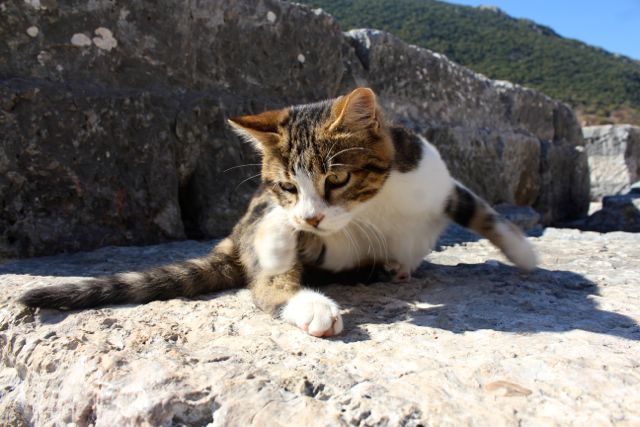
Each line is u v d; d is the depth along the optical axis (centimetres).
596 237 53
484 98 91
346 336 25
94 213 45
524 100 99
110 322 28
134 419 20
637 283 33
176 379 21
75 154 44
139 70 50
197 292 33
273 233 32
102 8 47
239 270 35
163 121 49
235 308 30
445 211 35
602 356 21
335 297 31
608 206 88
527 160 96
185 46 52
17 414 25
